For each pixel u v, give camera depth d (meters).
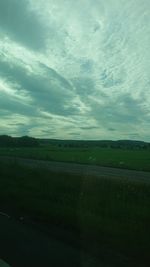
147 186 21.16
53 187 19.70
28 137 148.38
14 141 146.25
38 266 7.70
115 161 65.88
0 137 146.00
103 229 10.66
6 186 20.86
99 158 76.75
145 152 124.06
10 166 31.55
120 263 8.05
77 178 23.05
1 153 79.38
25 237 10.08
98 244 9.47
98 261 8.14
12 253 8.56
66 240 9.80
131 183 22.52
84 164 53.69
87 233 10.52
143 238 9.87
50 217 12.31
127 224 11.45
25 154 75.38
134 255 8.65
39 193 17.83
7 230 10.90
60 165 48.03
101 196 16.84
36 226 11.47
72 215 12.41
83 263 7.94
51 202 15.47
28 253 8.58
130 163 60.69
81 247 9.17
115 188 19.36
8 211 14.10
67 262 7.99
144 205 15.27
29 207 14.16
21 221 12.24
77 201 15.53
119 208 14.05
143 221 12.15
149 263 8.09
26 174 26.17
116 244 9.38
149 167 50.81
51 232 10.67
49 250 8.84
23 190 19.00
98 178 23.50
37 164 46.53
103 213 13.34
